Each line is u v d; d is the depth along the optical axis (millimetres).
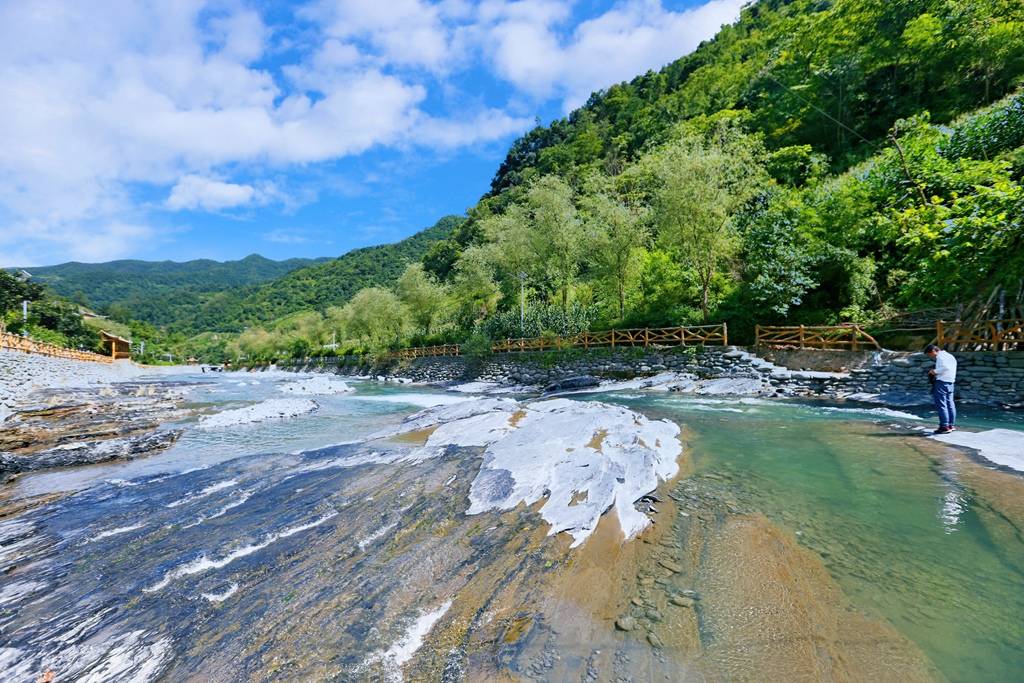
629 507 5547
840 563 4242
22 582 4617
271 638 3551
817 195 19594
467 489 6480
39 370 23203
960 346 12023
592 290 30938
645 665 3035
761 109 38594
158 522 6012
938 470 6559
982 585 3820
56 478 8523
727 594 3822
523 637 3389
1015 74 22672
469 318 39812
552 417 10211
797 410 12102
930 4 26234
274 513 6098
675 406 13500
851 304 16562
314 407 17297
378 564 4594
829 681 2826
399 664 3188
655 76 81938
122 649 3527
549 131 93875
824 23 34719
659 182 21891
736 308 19266
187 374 62312
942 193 15125
